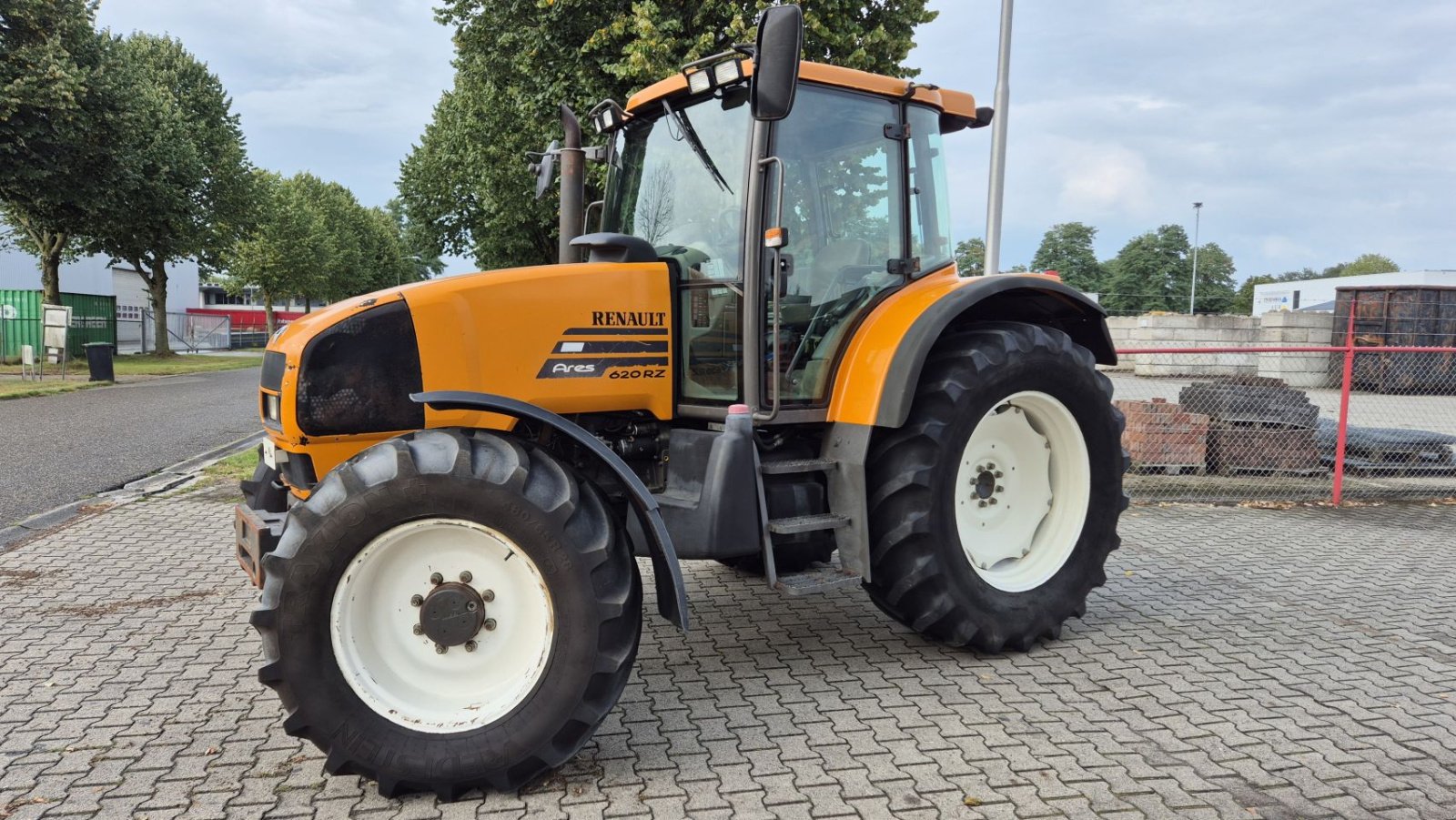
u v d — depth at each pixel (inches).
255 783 109.9
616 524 115.6
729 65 142.2
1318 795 107.3
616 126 168.4
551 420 115.8
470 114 695.1
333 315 125.3
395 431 126.5
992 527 161.5
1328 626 171.3
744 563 197.6
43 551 220.8
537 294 133.3
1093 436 163.3
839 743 120.7
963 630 148.6
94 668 146.5
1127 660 152.6
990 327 157.9
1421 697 137.0
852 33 467.2
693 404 147.9
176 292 2068.2
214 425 483.5
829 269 153.3
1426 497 309.4
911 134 164.9
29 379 757.3
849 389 149.0
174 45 1186.6
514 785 108.0
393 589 111.1
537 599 110.3
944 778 111.0
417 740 105.5
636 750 118.8
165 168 973.8
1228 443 329.1
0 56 760.3
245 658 151.2
